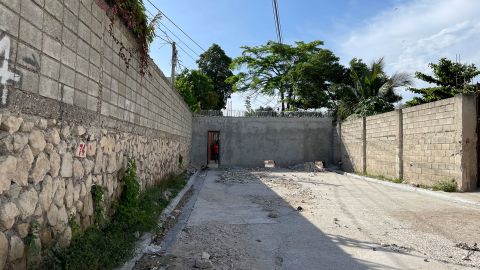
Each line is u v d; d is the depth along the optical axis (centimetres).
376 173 1880
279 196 1200
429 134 1417
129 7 656
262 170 2353
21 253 335
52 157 401
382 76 2528
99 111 555
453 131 1278
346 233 703
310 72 3266
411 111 1553
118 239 531
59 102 414
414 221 817
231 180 1706
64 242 429
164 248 588
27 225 348
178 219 822
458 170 1249
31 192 354
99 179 563
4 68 305
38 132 368
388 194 1273
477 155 1251
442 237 679
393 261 533
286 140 2619
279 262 527
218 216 859
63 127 428
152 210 775
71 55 445
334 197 1193
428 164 1423
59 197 419
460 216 873
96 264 425
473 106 1248
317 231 716
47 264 376
